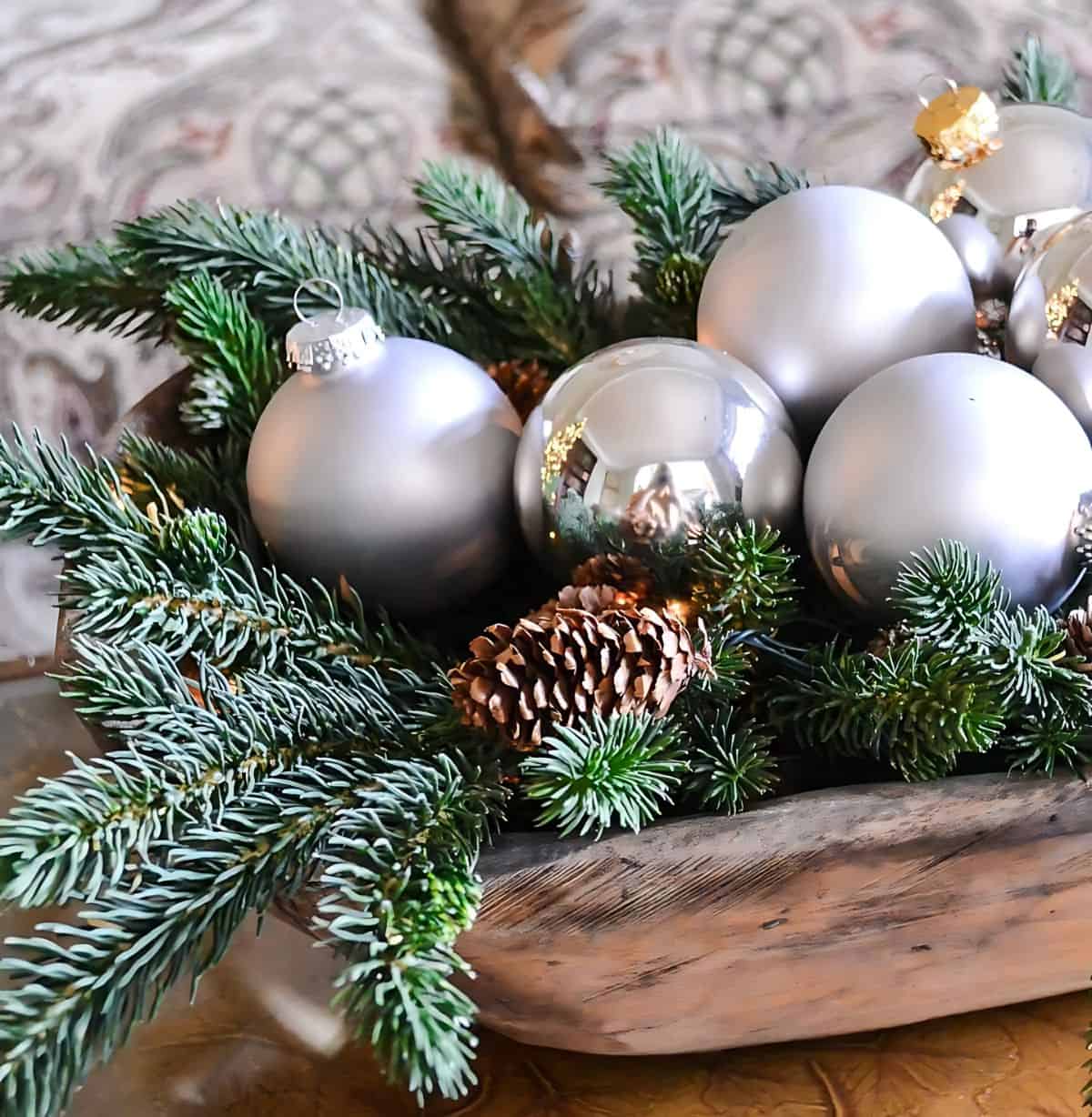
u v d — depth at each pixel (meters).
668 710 0.68
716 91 1.08
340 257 0.81
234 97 1.09
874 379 0.70
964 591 0.66
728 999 0.67
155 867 0.63
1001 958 0.68
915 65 1.07
